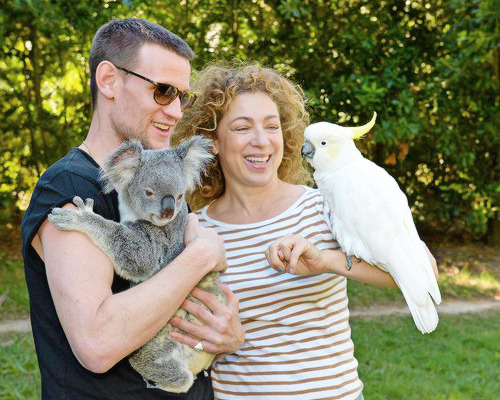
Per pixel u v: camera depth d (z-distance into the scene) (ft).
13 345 21.39
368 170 8.76
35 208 6.98
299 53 32.76
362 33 30.81
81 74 33.27
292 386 8.66
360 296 28.53
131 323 6.47
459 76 30.81
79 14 26.66
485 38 28.32
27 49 32.60
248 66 10.35
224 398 9.04
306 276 8.90
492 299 29.35
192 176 7.75
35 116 33.24
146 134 7.74
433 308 8.52
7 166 34.22
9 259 31.94
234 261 9.20
